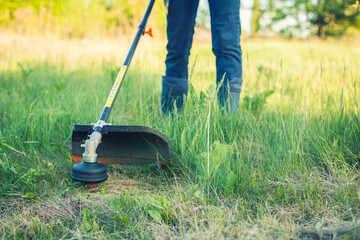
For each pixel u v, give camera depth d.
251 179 1.74
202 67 4.99
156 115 2.60
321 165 2.02
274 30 17.78
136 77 3.99
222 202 1.67
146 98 3.12
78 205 1.64
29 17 8.79
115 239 1.39
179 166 2.05
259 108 2.78
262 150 2.18
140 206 1.59
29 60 6.00
